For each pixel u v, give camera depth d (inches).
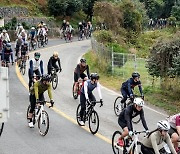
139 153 534.9
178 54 1017.5
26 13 2755.9
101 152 653.9
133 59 1439.5
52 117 856.9
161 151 514.0
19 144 681.6
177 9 3125.0
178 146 589.6
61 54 1855.3
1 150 649.0
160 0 3651.6
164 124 487.2
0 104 569.6
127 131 585.3
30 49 1910.7
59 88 1161.4
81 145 686.5
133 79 813.9
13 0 2763.3
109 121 844.0
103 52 1521.9
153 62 1106.7
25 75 1306.6
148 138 506.6
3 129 757.9
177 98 1062.4
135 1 2522.1
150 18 3622.0
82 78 1008.9
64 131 763.4
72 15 3208.7
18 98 1002.7
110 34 1994.3
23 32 1507.1
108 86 1251.8
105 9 2190.0
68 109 930.7
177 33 1105.4
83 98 774.5
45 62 1590.8
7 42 1439.5
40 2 3061.0
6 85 572.4
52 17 2883.9
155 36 2453.2
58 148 668.1
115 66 1428.4
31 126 773.3
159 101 1038.4
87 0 3213.6
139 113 572.4
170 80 1104.8
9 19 2426.2
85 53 1918.1
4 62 1294.3
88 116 776.3
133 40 2258.9
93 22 2898.6
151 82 1230.3
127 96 836.6
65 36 2425.0
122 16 2257.6
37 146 674.8
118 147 610.9
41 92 743.7
